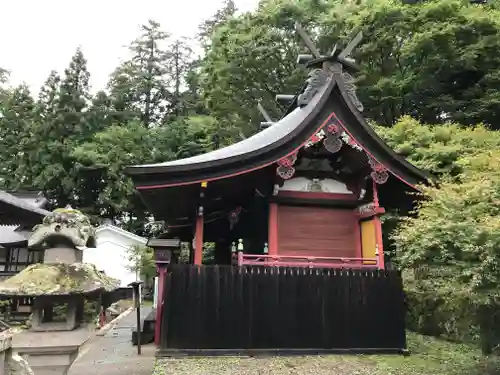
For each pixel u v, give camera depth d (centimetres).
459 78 2298
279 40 2528
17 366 378
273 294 945
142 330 1165
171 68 5281
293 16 2522
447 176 1118
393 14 2119
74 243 523
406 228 856
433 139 1638
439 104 2194
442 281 749
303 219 1117
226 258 1692
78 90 4375
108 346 1091
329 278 976
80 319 520
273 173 1033
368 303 979
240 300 930
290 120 1152
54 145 3950
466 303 739
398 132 1689
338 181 1148
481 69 2202
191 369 792
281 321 933
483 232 640
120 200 3844
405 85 2189
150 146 3947
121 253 3212
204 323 908
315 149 1111
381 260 1027
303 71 2447
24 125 4259
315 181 1138
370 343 957
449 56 2112
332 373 783
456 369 828
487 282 658
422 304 1209
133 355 948
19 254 2578
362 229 1126
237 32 2644
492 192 719
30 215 2127
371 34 2209
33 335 479
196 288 922
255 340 914
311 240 1107
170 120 4619
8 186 4047
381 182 1038
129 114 4600
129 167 901
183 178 939
